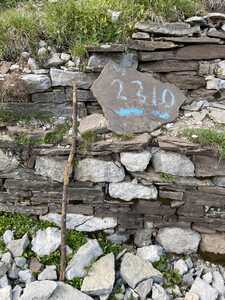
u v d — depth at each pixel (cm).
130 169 151
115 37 161
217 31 159
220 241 160
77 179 155
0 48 166
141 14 163
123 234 162
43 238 157
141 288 146
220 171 150
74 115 150
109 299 145
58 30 165
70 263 150
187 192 154
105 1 170
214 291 149
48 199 160
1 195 162
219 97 165
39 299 138
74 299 141
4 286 146
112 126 152
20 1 208
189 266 159
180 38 157
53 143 153
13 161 156
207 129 151
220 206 155
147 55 158
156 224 160
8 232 159
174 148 148
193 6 171
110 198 158
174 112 158
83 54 159
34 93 157
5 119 157
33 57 164
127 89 157
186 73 162
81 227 161
